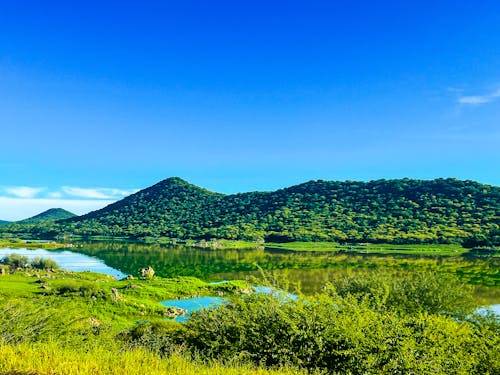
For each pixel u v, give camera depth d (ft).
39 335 50.24
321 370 41.47
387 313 48.88
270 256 582.76
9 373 27.17
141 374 29.01
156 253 654.53
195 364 35.91
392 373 40.68
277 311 47.70
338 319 45.21
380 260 486.38
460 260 479.00
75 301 200.85
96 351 36.65
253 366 39.50
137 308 205.87
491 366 46.62
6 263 375.45
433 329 47.37
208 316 52.31
